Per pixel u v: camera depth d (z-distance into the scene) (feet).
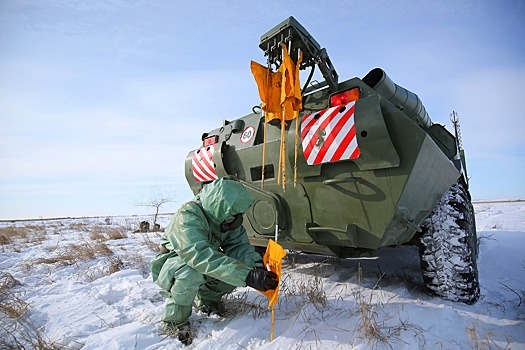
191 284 6.85
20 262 17.90
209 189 7.48
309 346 6.03
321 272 11.64
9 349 6.48
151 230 39.11
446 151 10.72
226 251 8.29
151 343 6.72
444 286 8.16
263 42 8.96
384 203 7.08
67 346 6.68
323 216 8.36
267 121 9.20
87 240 28.37
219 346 6.22
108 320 8.17
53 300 10.09
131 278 12.57
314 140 7.80
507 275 10.78
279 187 9.22
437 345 5.86
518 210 42.34
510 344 5.87
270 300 6.35
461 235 8.21
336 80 9.19
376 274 10.89
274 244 6.75
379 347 5.87
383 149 6.72
